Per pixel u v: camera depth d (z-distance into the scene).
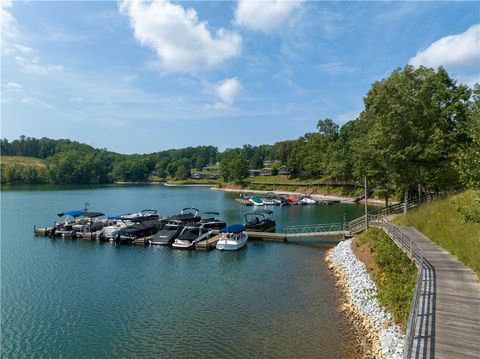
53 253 38.09
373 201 90.25
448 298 15.05
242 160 149.12
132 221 53.28
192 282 27.94
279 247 40.00
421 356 10.74
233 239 39.66
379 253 25.88
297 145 144.00
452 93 37.88
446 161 35.12
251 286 26.69
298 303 22.97
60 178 176.00
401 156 33.16
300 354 16.62
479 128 20.72
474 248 19.91
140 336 19.16
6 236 47.38
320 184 116.38
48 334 19.61
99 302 24.03
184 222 49.94
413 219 32.31
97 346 18.23
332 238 44.50
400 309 17.52
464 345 11.23
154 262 34.09
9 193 118.19
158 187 166.12
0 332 19.94
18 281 28.64
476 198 18.55
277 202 88.69
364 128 50.91
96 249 39.94
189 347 17.81
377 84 42.34
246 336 18.70
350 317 20.44
